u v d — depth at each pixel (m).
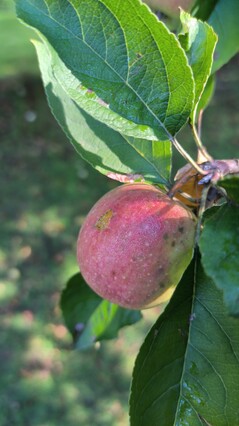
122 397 1.16
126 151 0.40
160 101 0.34
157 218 0.36
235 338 0.34
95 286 0.38
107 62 0.33
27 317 1.34
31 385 1.18
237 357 0.34
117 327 0.49
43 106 2.30
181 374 0.34
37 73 2.52
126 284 0.36
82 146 0.40
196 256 0.34
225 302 0.28
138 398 0.33
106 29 0.32
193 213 0.37
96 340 0.49
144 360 0.33
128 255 0.36
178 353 0.34
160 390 0.34
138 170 0.39
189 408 0.34
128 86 0.33
